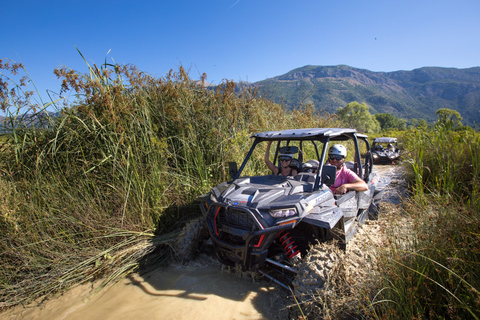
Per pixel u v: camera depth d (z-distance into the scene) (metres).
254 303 2.58
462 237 2.39
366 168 4.48
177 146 4.77
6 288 2.79
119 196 3.72
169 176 4.29
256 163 5.49
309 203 2.64
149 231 3.67
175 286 2.90
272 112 7.09
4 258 2.98
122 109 3.95
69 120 3.78
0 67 3.57
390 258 2.33
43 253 3.11
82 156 3.88
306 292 2.20
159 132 4.75
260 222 2.51
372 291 2.24
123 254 3.26
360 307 2.18
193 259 3.38
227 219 2.83
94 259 3.16
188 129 4.80
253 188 2.94
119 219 3.58
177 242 3.30
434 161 5.37
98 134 3.89
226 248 2.73
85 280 3.00
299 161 4.16
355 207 3.49
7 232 3.04
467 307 1.75
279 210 2.54
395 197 5.32
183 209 4.18
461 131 5.39
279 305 2.53
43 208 3.35
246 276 2.99
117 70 4.34
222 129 5.15
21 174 3.59
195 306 2.55
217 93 5.30
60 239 3.29
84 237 3.40
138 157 3.92
